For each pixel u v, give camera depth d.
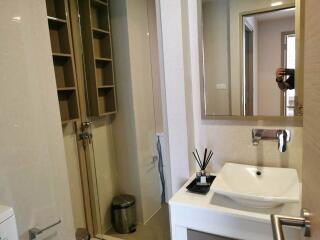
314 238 0.54
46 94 1.46
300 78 1.29
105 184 2.44
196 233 1.26
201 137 1.59
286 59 1.32
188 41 1.49
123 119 2.43
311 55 0.55
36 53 1.39
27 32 1.34
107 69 2.34
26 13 1.33
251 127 1.45
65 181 1.61
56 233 1.55
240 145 1.49
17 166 1.30
